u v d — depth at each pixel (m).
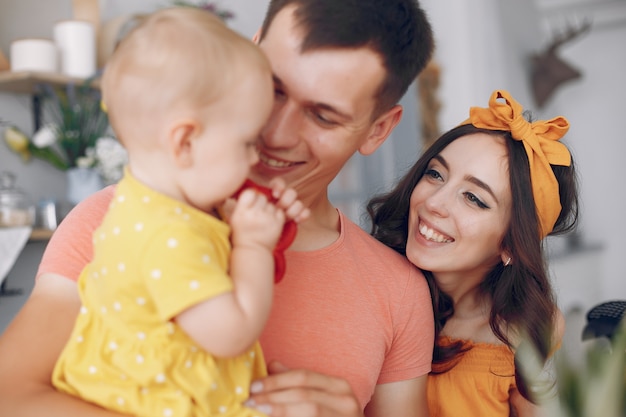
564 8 4.88
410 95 3.80
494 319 1.45
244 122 0.83
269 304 0.84
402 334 1.14
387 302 1.12
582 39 5.06
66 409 0.85
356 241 1.16
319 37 0.90
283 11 0.93
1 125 2.75
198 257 0.79
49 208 2.62
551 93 4.52
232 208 0.96
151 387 0.84
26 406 0.86
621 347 0.71
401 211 1.49
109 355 0.87
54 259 0.98
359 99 0.95
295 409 0.91
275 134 0.94
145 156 0.84
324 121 0.96
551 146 1.44
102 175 2.73
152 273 0.79
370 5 0.92
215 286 0.79
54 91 2.71
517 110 1.38
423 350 1.17
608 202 5.10
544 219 1.43
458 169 1.36
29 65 2.60
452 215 1.34
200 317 0.79
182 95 0.80
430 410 1.49
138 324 0.83
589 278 4.76
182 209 0.83
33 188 2.85
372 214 1.57
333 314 1.05
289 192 0.90
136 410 0.84
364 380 1.06
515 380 1.44
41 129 2.84
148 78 0.81
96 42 2.88
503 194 1.36
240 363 0.91
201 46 0.81
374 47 0.93
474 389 1.47
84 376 0.88
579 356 0.73
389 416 1.15
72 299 0.95
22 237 2.40
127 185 0.85
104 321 0.86
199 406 0.85
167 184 0.84
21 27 2.85
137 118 0.82
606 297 5.04
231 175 0.83
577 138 5.15
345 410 0.96
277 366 0.98
